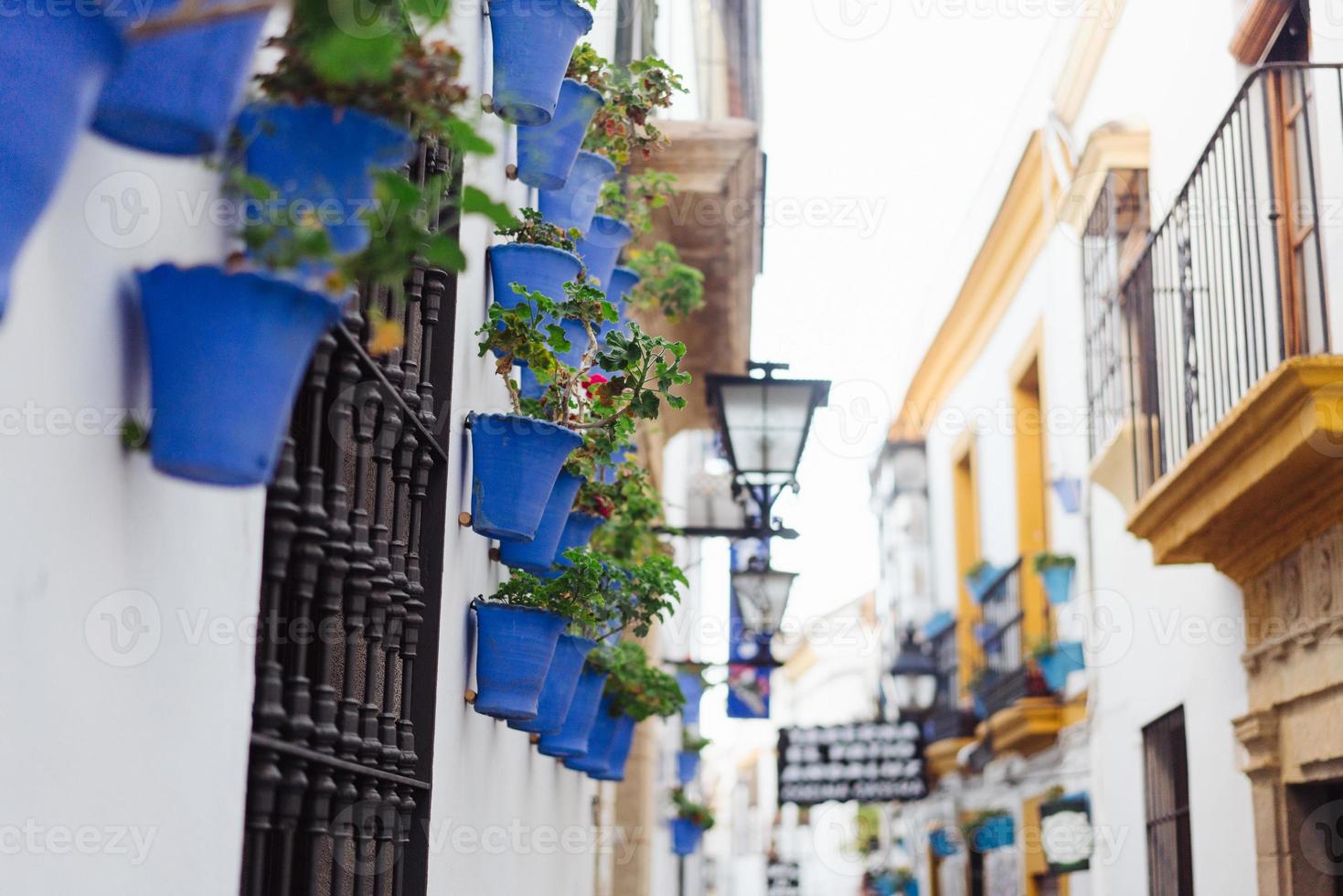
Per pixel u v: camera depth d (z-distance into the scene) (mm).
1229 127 7520
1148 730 9266
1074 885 11188
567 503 4641
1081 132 10820
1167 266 8211
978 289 14320
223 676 2512
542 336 4266
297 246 1861
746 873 35625
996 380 13961
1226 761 7688
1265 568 6957
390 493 4027
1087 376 10016
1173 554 7359
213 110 1761
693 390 11422
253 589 2674
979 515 14617
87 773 2004
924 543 17266
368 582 3469
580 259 4738
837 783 15000
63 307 1920
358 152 2008
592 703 5586
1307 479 6000
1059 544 11703
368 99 1997
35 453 1853
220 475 1895
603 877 10086
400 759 3785
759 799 34062
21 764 1828
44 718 1886
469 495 4594
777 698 33156
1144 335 8656
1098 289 9875
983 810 13617
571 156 4668
